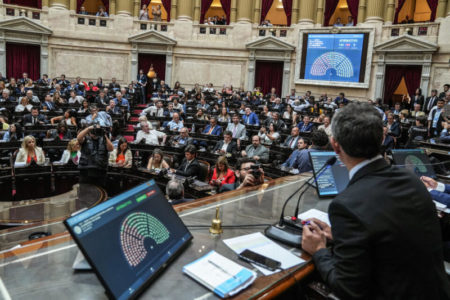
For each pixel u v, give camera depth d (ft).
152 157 18.88
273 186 7.98
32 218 10.86
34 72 55.21
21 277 4.03
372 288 3.96
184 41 57.98
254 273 4.25
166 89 50.96
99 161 15.07
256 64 57.82
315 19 56.13
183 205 6.52
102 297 3.78
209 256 4.58
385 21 51.72
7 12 51.98
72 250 4.68
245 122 34.17
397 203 3.98
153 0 73.51
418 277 3.85
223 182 15.99
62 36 55.01
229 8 59.52
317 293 4.97
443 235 8.69
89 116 29.60
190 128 33.24
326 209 6.61
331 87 53.57
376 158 4.43
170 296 3.85
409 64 48.42
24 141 19.36
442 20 46.50
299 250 5.01
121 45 57.11
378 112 4.47
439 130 28.86
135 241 4.26
